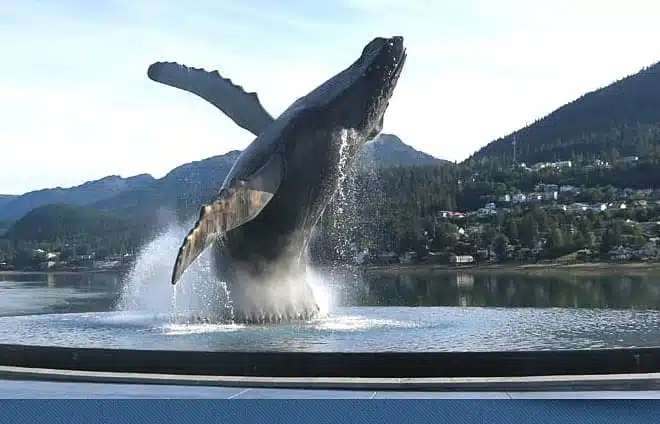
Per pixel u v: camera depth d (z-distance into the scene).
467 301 47.28
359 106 20.19
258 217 19.66
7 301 41.81
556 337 15.89
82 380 12.34
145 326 19.17
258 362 12.45
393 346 14.24
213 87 22.28
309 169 19.77
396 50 20.33
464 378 11.87
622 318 20.62
